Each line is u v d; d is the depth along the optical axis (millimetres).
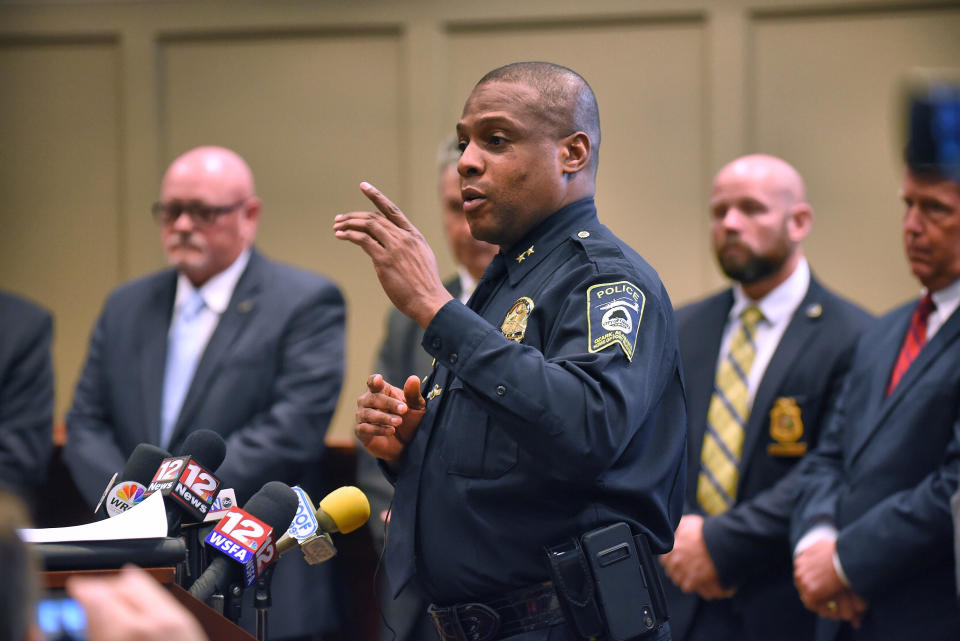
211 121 14117
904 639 6684
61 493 9070
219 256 8461
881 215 12922
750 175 8141
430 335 4426
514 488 4516
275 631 7652
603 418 4254
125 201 14188
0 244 14352
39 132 14359
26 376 8922
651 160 13336
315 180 13969
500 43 13625
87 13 14219
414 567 4750
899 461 6934
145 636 2023
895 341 7344
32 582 2031
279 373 8242
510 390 4273
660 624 4625
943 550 6582
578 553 4477
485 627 4594
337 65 13945
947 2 12734
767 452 7746
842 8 12922
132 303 8602
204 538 4547
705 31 13195
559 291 4688
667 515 4789
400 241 4484
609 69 13406
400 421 4867
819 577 6938
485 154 4898
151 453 4777
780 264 8047
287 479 7980
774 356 7879
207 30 14055
